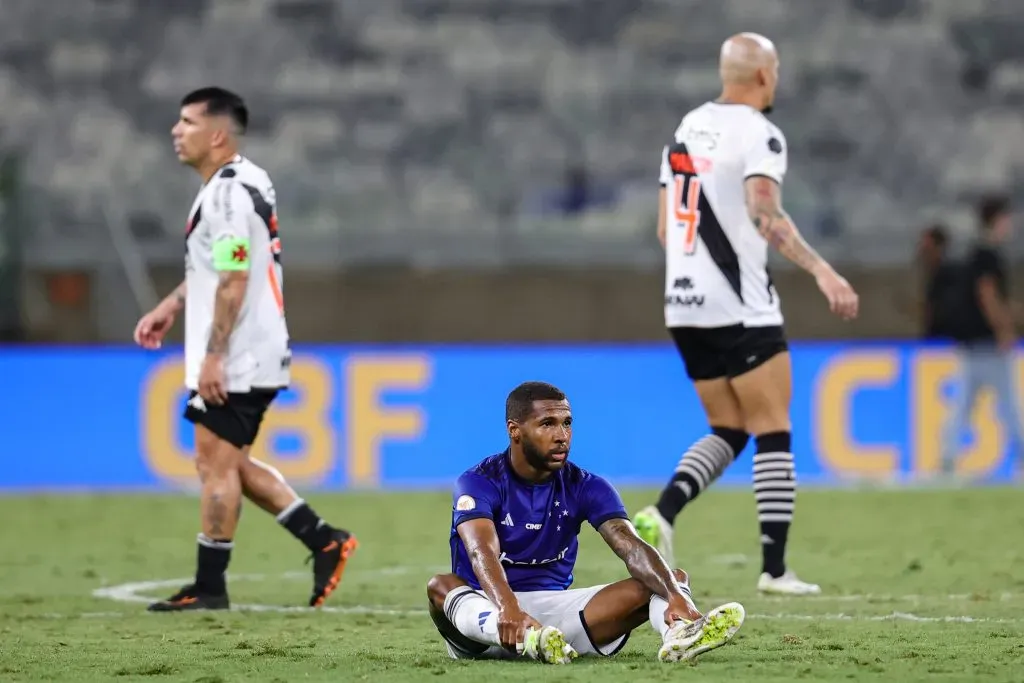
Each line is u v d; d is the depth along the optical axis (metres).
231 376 25.53
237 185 25.41
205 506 25.52
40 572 31.69
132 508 45.25
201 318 25.88
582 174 73.38
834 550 33.75
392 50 82.88
